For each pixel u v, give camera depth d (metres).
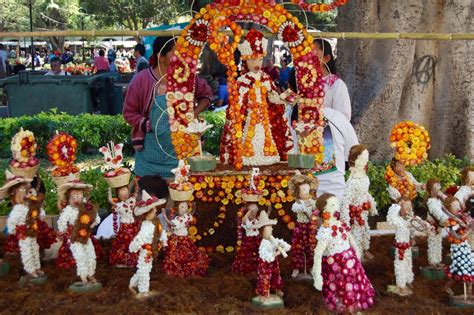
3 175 8.33
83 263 5.14
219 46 5.87
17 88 17.92
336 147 7.13
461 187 5.88
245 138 6.16
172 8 39.19
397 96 10.55
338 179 7.16
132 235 5.75
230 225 6.07
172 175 7.04
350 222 5.82
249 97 6.09
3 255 6.22
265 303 4.95
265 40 6.10
